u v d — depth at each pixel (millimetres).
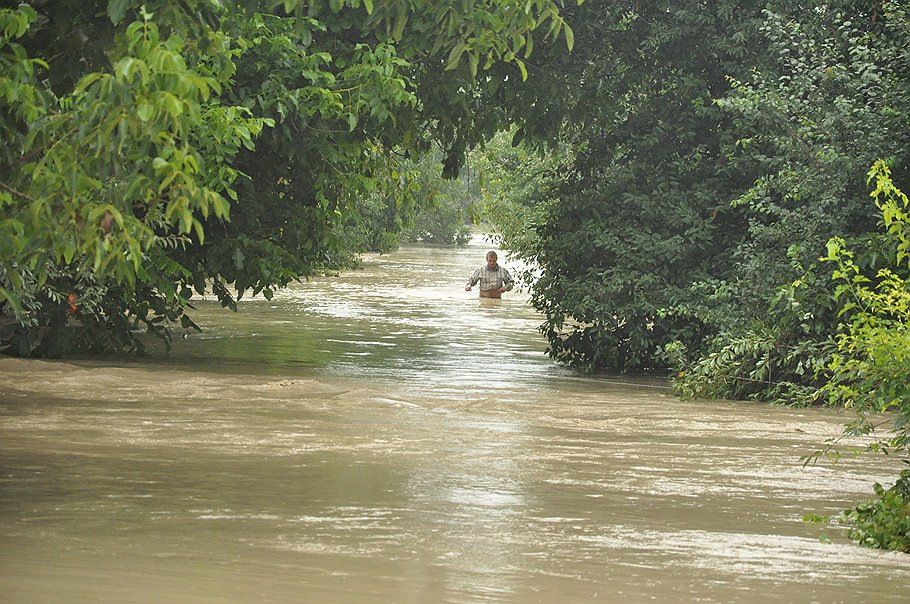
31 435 17344
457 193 126188
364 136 27969
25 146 9969
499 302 53688
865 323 14625
